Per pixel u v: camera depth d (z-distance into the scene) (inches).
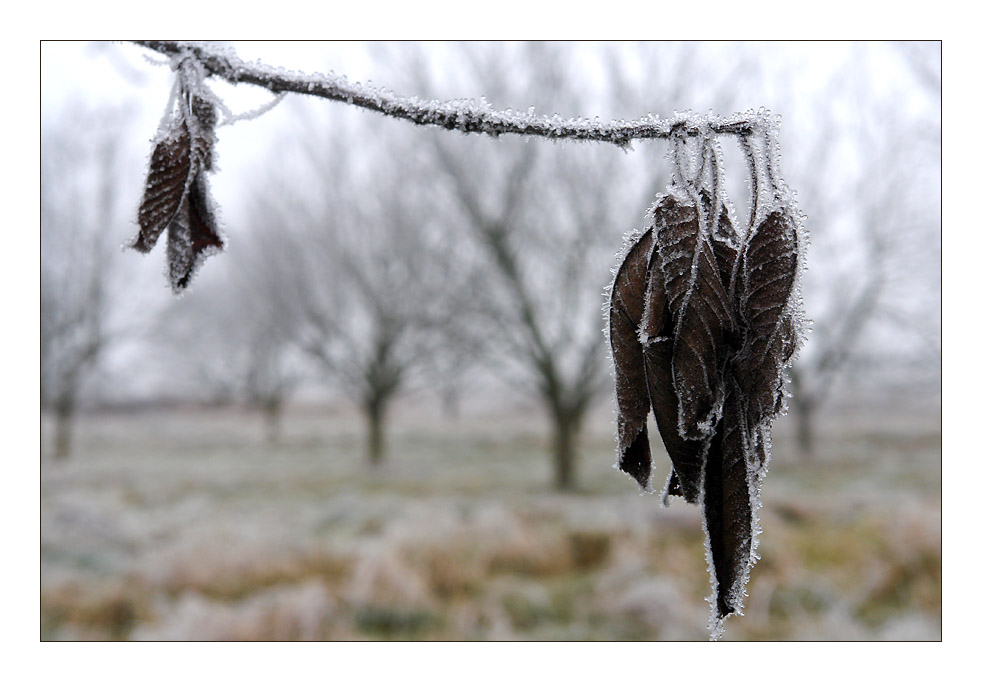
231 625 249.0
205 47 51.2
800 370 569.3
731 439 44.6
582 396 506.6
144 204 49.6
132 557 329.7
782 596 259.8
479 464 644.1
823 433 679.7
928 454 560.7
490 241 494.6
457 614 261.3
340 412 1186.6
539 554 314.5
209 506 447.5
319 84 50.5
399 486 521.3
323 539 346.9
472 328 559.2
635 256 47.2
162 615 265.9
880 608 255.6
